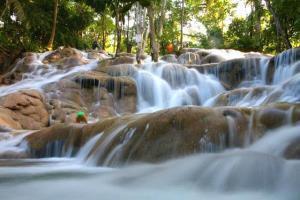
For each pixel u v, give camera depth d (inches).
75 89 692.7
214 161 235.1
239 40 1302.9
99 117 654.5
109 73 748.6
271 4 1019.9
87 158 335.6
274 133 283.4
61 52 1069.1
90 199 204.7
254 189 210.4
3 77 940.6
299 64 628.1
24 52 1135.0
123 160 300.5
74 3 1472.7
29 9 1242.6
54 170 300.2
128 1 998.4
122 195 212.1
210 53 1017.5
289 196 197.0
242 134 288.2
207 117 294.2
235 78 734.5
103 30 1814.7
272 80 680.4
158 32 1425.9
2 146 415.5
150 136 297.7
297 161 222.1
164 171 248.8
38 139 400.5
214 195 207.0
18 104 596.7
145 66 764.0
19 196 214.4
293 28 1037.2
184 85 739.4
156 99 717.3
